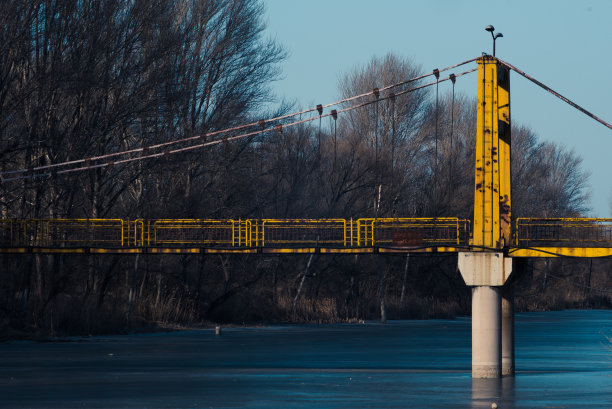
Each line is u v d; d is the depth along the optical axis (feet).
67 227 307.78
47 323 310.45
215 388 163.32
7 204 308.60
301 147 447.42
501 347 176.55
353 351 260.83
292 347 275.59
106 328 326.85
